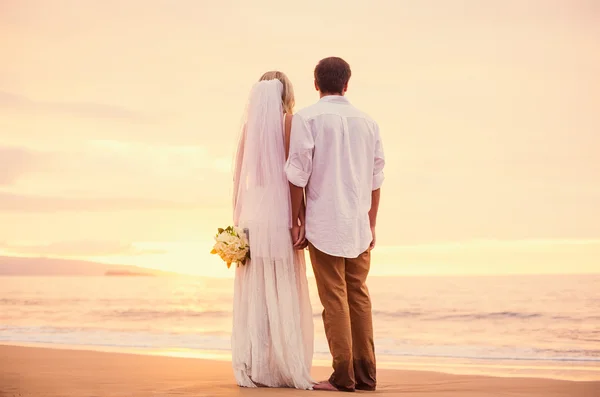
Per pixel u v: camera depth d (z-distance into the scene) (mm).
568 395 3629
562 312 15633
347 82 3674
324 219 3475
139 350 7906
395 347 10695
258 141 3633
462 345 11008
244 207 3652
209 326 15000
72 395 3070
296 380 3443
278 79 3787
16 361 5348
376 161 3652
